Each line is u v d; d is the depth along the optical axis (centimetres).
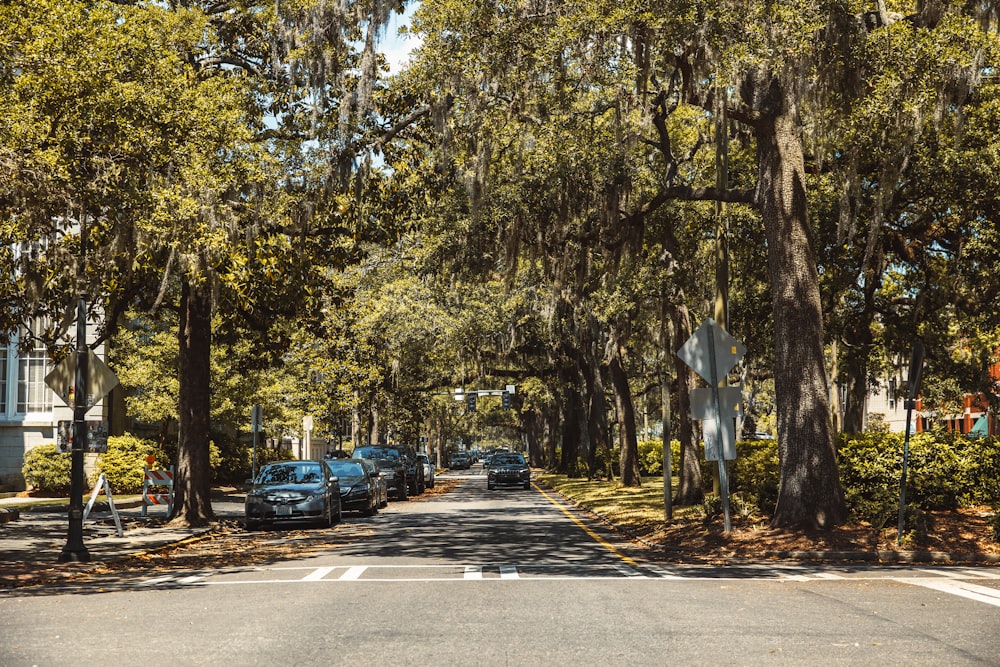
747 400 6406
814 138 1936
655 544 1803
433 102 2089
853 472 2081
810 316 1806
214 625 911
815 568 1430
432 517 2733
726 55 1661
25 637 862
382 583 1230
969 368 3362
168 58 1895
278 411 4344
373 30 2069
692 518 2116
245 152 2117
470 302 4388
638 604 1024
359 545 1862
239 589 1196
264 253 2183
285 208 2183
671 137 2655
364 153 2269
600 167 2178
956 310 2802
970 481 2017
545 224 2431
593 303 3481
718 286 2222
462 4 1858
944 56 1672
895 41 1683
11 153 1480
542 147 2139
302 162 2231
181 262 1930
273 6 2177
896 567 1448
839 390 5219
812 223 2484
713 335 1823
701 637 827
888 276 3069
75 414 1642
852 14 1680
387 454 4012
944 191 2314
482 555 1631
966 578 1285
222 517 2561
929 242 2600
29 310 2003
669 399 2292
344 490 2762
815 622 906
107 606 1064
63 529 2177
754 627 878
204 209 1897
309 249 2416
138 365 3759
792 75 1711
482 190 2159
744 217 2655
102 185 1712
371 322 4397
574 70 1931
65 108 1664
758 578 1279
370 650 777
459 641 812
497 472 4934
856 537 1641
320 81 2127
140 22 1880
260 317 2634
